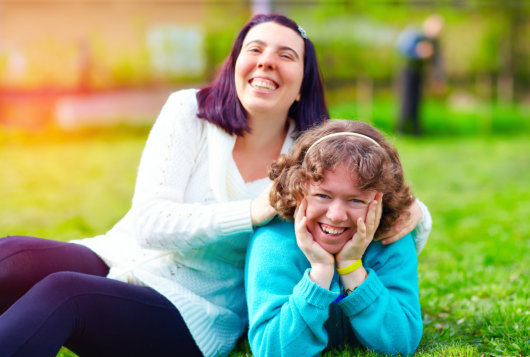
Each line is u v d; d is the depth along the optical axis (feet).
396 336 6.90
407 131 36.45
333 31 43.47
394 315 6.84
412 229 7.39
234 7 42.75
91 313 6.51
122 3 41.50
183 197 7.88
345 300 6.77
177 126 7.84
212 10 42.50
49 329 6.10
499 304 9.06
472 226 15.10
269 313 6.75
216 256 7.76
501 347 7.62
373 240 7.18
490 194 19.74
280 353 6.67
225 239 7.62
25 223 16.61
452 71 46.68
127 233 8.09
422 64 35.58
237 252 7.87
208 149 7.89
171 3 42.29
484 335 8.08
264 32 7.76
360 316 6.80
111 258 7.80
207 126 7.91
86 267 7.75
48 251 7.52
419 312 7.21
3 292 7.23
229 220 7.22
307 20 43.65
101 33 41.06
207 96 8.04
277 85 7.72
